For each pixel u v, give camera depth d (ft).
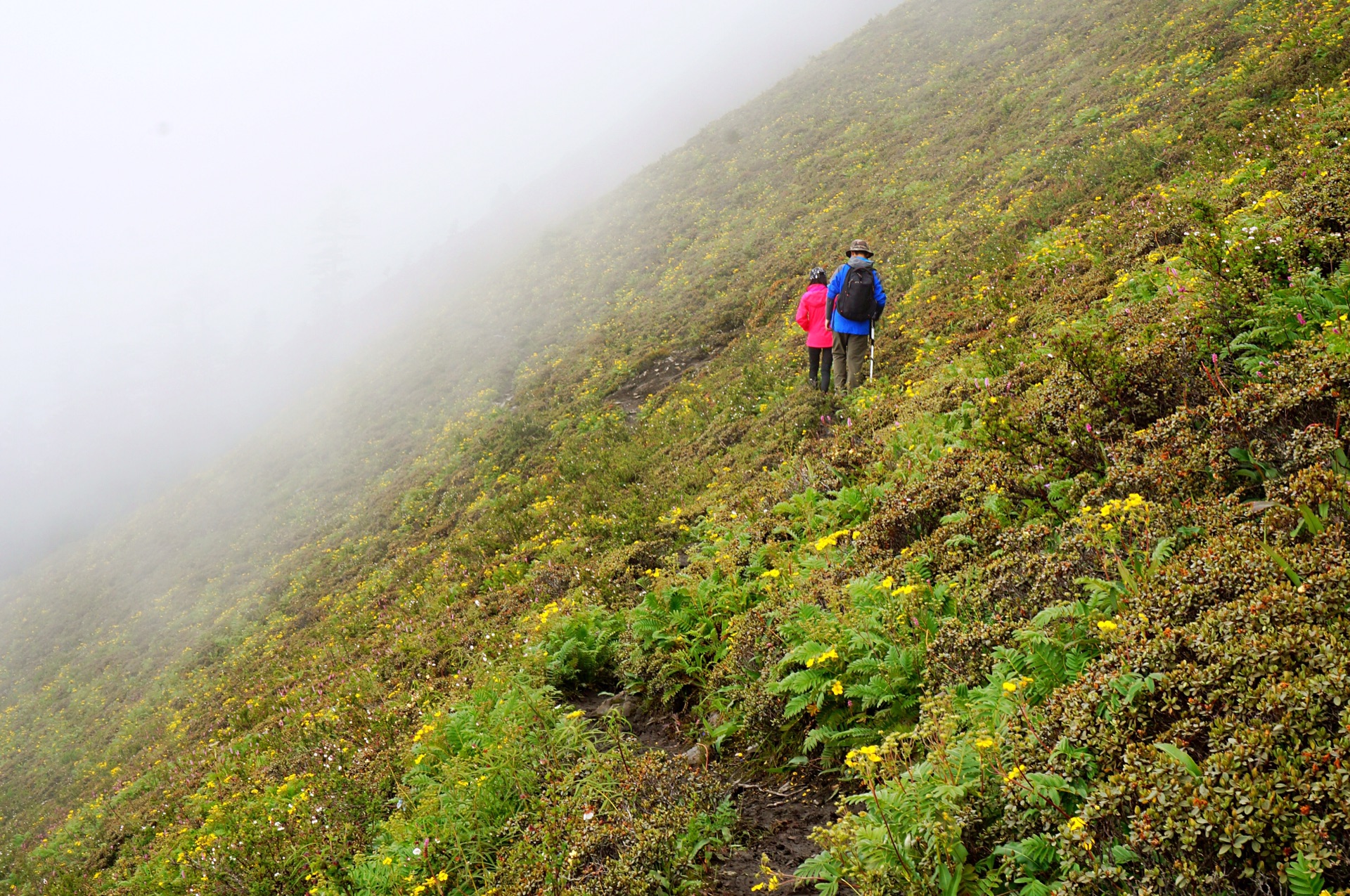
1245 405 12.73
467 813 15.12
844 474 24.34
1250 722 7.47
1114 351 17.54
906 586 13.87
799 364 44.21
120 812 37.50
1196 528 11.26
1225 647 8.21
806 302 37.24
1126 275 26.32
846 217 71.46
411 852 14.44
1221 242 19.99
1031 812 8.36
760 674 15.70
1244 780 6.82
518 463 60.13
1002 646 11.32
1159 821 7.16
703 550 25.67
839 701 13.62
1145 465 13.33
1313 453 11.03
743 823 12.79
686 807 12.87
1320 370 12.04
